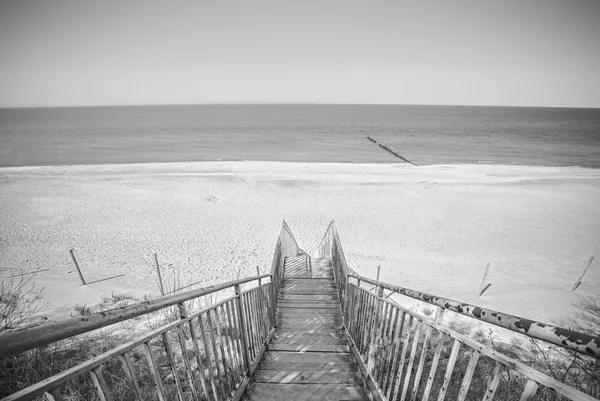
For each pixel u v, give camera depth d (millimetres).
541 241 14477
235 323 2768
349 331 4148
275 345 3934
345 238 14938
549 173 29453
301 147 50875
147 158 39938
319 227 16438
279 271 6734
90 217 17406
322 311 5277
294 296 6109
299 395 2662
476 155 42562
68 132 74312
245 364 2936
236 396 2512
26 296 8680
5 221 16609
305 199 21047
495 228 16062
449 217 17656
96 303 8492
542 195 21672
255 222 16969
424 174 28875
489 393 1272
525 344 5703
